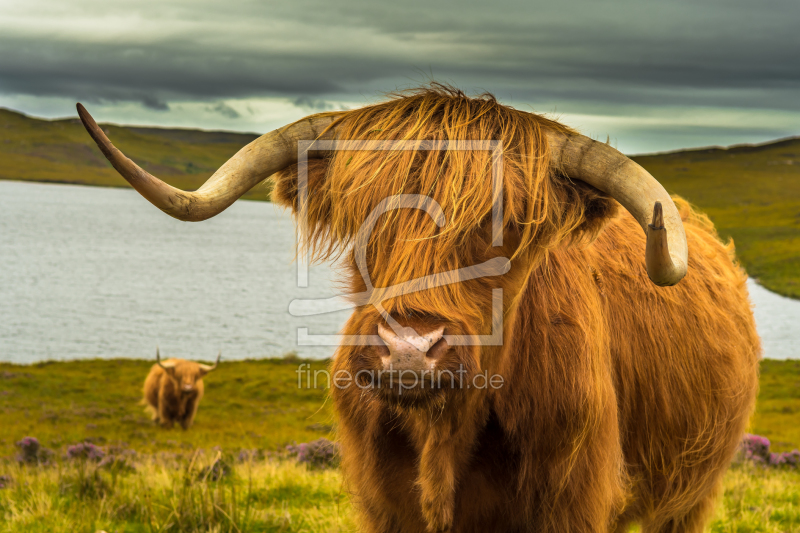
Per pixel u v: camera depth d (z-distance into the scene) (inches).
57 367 1461.6
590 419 120.9
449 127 106.3
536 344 120.6
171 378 877.8
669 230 96.7
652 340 151.7
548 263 126.1
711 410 164.6
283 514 246.1
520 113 113.4
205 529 232.8
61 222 6097.4
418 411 105.5
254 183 113.3
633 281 153.9
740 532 261.1
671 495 163.8
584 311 128.3
